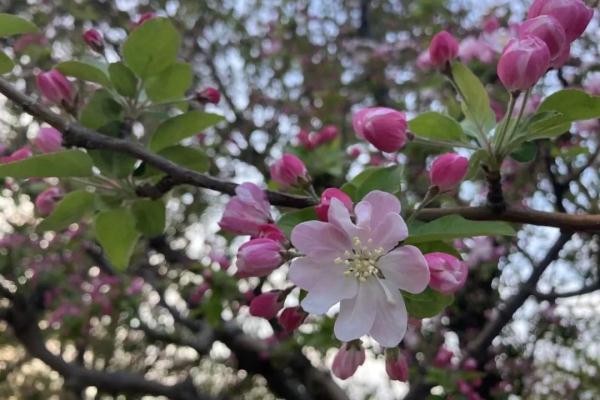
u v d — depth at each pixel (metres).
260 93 5.29
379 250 1.08
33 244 4.85
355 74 5.49
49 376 7.64
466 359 3.21
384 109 1.39
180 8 5.15
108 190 1.64
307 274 1.08
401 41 5.27
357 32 6.09
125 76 1.64
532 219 1.27
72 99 1.66
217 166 4.36
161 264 4.79
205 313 3.28
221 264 3.23
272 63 5.46
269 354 4.36
